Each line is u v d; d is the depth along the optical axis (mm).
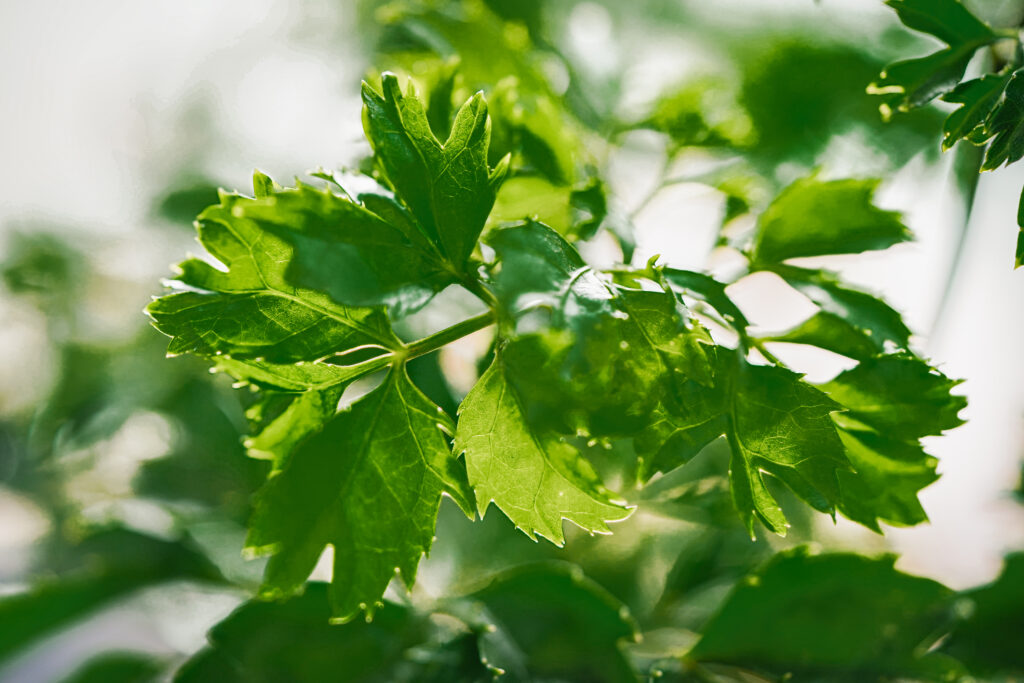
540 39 510
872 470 392
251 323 380
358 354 386
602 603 447
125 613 534
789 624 446
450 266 377
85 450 668
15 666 492
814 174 410
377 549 385
